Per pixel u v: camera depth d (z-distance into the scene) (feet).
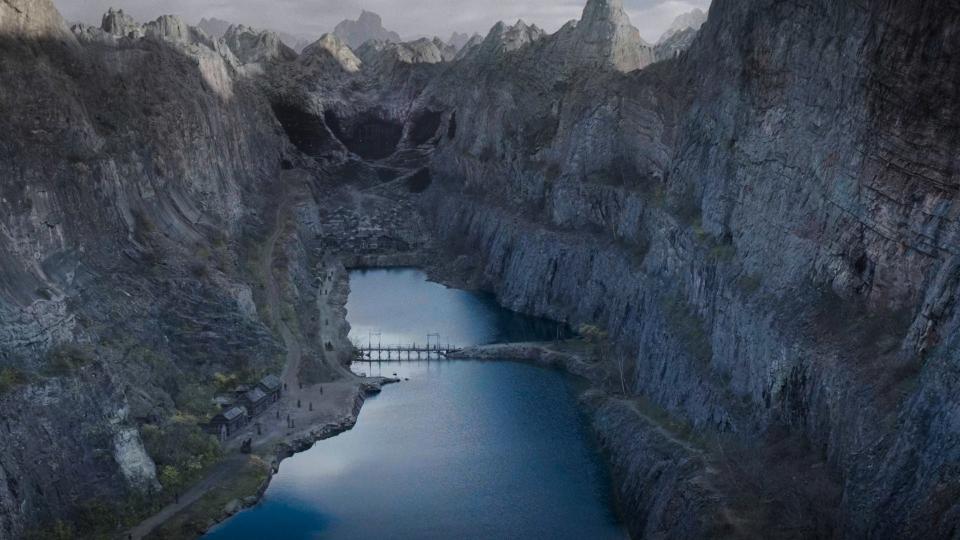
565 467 449.06
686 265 500.74
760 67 441.27
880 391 287.89
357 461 458.50
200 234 627.87
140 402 435.12
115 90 609.42
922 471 244.42
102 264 503.20
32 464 355.56
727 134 482.69
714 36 562.66
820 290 357.00
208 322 541.34
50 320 396.78
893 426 268.21
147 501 390.63
